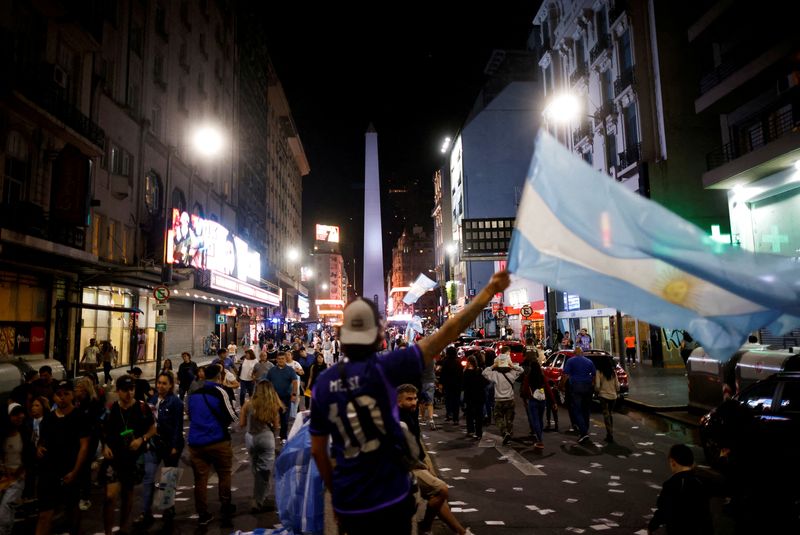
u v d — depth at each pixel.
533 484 7.70
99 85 22.06
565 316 35.50
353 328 2.48
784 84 16.94
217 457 6.40
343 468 2.38
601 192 2.64
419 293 19.89
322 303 148.75
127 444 5.80
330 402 2.42
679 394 16.28
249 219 50.69
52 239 17.48
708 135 25.08
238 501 7.17
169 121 31.03
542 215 2.58
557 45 35.50
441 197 79.88
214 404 6.44
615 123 28.22
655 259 2.59
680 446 4.26
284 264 74.75
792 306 2.51
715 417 7.90
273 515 6.54
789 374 6.83
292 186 85.12
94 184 21.72
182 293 30.02
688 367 14.15
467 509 6.59
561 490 7.38
